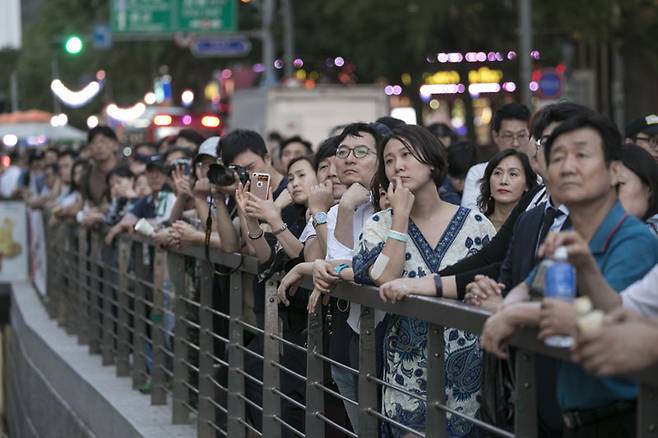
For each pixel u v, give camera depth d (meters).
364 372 9.02
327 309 10.25
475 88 48.88
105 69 77.19
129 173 18.78
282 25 65.62
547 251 6.15
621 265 6.66
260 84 73.06
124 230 16.86
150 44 73.56
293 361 11.27
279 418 11.08
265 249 11.04
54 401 19.00
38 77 111.62
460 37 46.88
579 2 41.81
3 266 30.12
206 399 12.86
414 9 46.06
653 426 5.89
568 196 6.61
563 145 6.61
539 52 47.22
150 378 15.39
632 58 45.91
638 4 43.12
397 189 8.84
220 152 12.68
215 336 12.55
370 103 46.88
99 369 17.50
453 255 9.09
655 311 6.48
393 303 8.24
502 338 6.36
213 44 63.16
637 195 8.71
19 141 69.88
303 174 12.11
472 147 15.66
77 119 101.50
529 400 6.76
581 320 5.39
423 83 54.19
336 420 11.00
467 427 8.94
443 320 7.46
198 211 13.19
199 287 13.85
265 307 11.06
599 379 6.62
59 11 83.38
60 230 22.56
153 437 13.14
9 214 30.02
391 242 8.77
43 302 25.67
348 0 52.66
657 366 5.34
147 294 16.00
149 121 78.94
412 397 9.03
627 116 47.59
